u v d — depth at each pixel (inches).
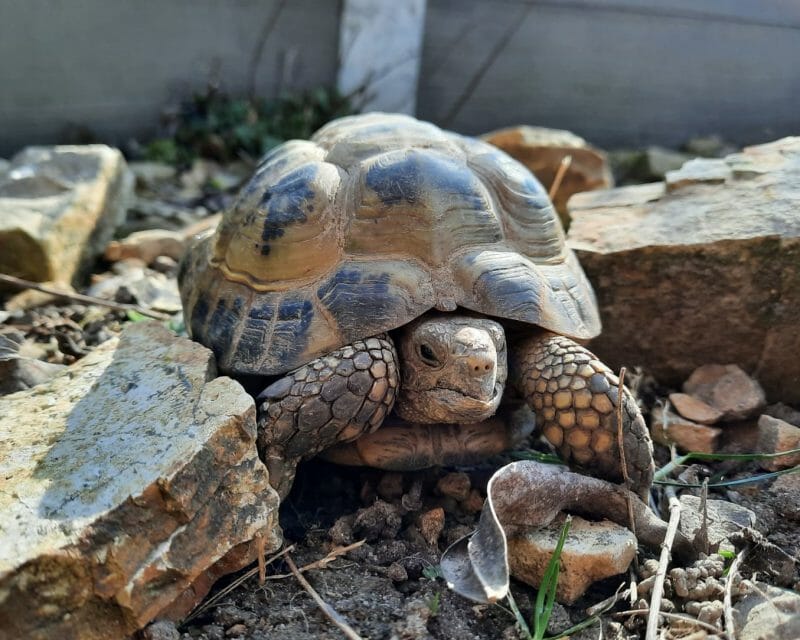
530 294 8.4
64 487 6.8
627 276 11.0
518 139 17.3
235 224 9.3
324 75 23.0
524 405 9.4
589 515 8.2
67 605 6.3
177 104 21.8
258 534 7.4
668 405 10.8
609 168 19.4
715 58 21.5
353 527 8.3
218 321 8.8
